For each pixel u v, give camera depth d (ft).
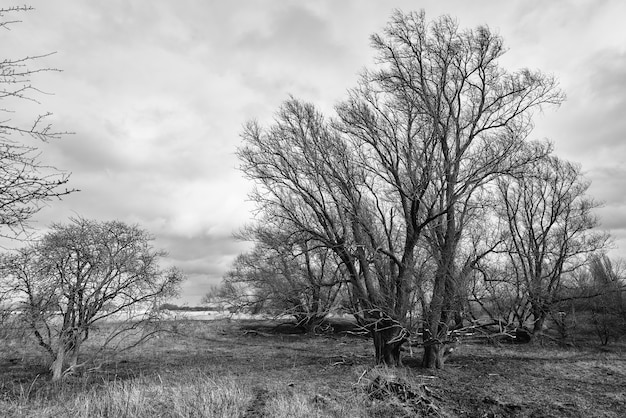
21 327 43.09
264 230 64.49
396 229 60.95
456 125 56.13
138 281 48.16
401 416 34.86
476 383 48.24
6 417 29.66
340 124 56.49
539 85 53.72
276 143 56.90
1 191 16.34
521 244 87.56
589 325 96.22
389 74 56.65
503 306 67.05
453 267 55.26
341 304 57.31
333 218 59.41
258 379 48.65
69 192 17.80
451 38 56.13
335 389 42.55
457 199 52.16
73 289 45.24
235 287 89.10
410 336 52.08
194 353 72.79
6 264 38.06
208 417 30.58
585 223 91.97
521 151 65.77
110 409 32.19
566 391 44.93
